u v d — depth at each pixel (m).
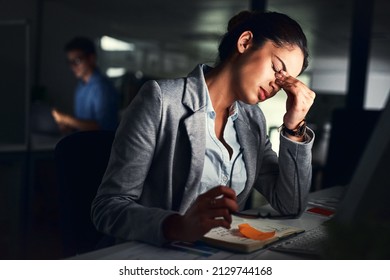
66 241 1.34
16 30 3.10
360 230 0.73
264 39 1.12
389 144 0.73
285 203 1.25
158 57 10.30
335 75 12.89
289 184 1.24
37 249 2.97
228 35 1.21
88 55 3.45
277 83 1.15
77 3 6.32
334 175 2.67
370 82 13.40
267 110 6.98
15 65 3.09
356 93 4.10
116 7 6.48
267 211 1.31
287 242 0.97
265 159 1.37
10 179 2.95
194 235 0.86
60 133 3.81
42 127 3.84
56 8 6.40
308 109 1.19
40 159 3.04
